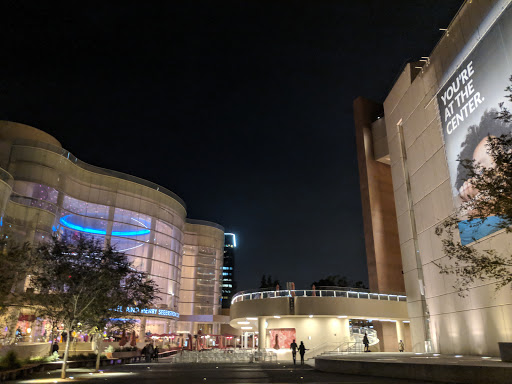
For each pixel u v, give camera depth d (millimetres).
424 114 34031
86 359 32688
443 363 16453
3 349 24688
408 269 38438
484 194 12844
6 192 37938
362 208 53000
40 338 39125
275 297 40031
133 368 28438
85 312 22391
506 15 24125
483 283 25578
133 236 61875
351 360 20734
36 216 45344
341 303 39375
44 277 21938
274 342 40375
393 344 47188
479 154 25703
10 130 52062
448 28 30281
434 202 31781
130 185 63531
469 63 27469
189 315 80500
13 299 21875
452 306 28812
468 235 26438
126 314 29578
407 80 37938
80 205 56594
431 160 32531
